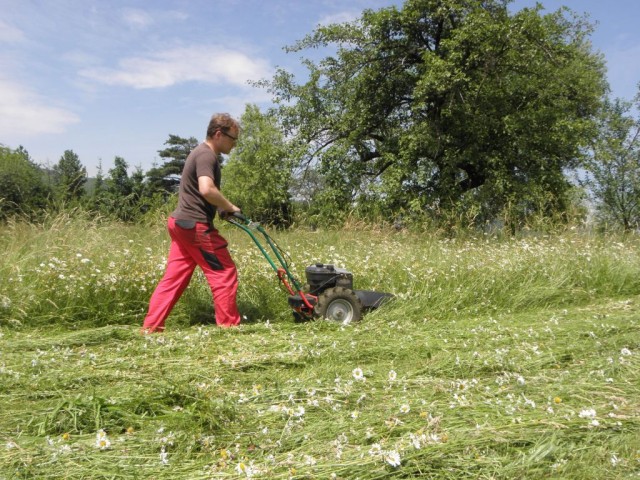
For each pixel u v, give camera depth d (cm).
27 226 768
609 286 762
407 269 721
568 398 331
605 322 521
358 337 481
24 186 1251
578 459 255
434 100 1858
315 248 884
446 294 666
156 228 866
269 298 657
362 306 588
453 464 248
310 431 281
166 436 270
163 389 323
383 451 251
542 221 1052
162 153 6856
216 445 269
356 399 326
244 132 3209
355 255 817
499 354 410
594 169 2020
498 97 1855
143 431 278
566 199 1827
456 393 337
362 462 244
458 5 1788
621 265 811
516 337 473
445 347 449
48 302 574
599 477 242
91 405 296
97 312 584
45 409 301
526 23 1766
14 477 233
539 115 1852
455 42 1747
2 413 300
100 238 712
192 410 295
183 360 406
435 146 1797
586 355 424
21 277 578
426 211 1689
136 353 429
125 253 666
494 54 1797
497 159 1834
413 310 609
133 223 883
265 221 1118
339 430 281
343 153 1917
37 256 644
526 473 244
